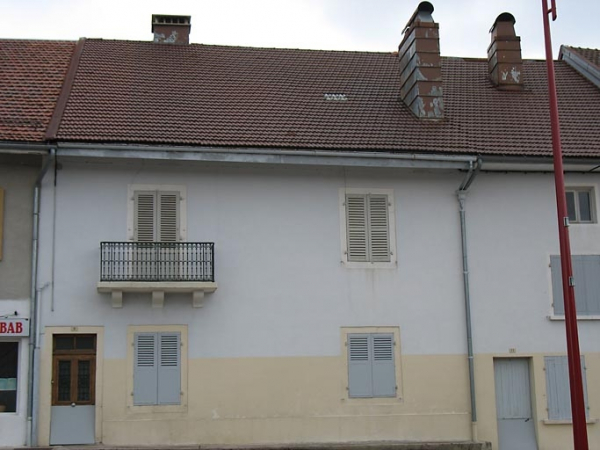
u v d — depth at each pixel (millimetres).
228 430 16766
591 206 18781
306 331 17359
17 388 16188
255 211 17578
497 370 18031
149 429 16469
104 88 19188
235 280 17266
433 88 19625
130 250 16703
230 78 20641
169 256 16844
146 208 17172
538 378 17906
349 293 17641
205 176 17500
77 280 16656
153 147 16578
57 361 16484
